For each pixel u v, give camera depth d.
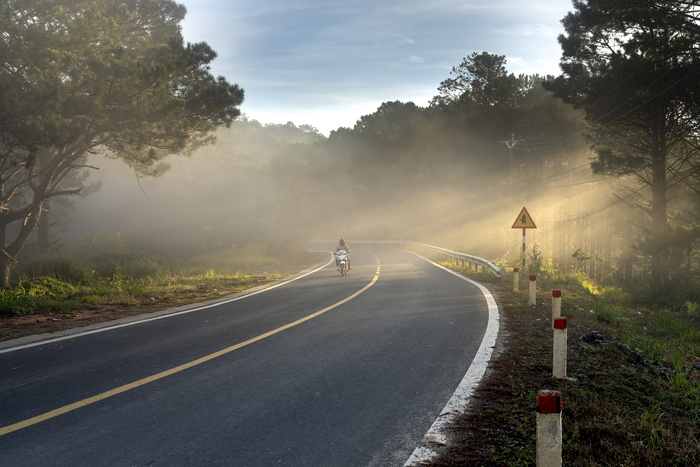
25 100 13.41
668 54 23.77
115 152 21.00
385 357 7.84
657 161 27.95
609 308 15.48
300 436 4.77
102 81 15.73
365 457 4.31
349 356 7.92
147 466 4.15
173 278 22.55
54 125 13.55
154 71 15.84
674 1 23.56
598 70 28.80
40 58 15.14
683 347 11.64
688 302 21.19
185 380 6.64
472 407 5.53
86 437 4.75
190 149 22.28
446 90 58.69
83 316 12.23
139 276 22.30
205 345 8.78
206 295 16.61
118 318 11.92
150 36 24.70
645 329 13.87
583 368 7.17
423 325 10.52
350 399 5.84
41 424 5.09
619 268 37.94
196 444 4.59
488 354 7.93
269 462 4.21
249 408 5.55
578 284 20.91
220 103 20.02
